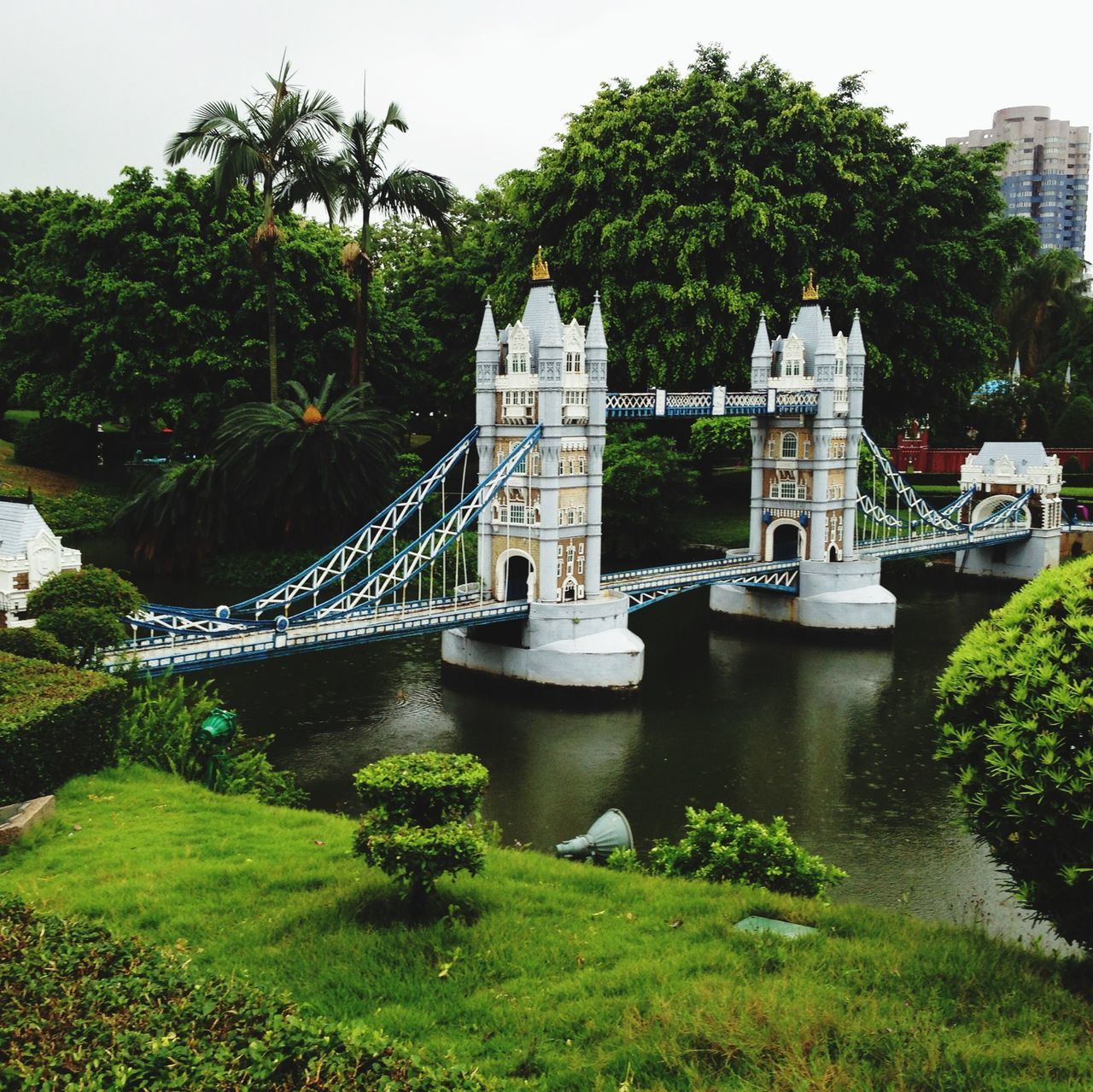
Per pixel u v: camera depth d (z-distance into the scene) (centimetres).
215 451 7338
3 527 3769
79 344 8412
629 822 3731
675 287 8181
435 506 8556
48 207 10300
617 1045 1312
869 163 8681
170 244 8081
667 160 8112
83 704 2530
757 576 6838
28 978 1099
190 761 2838
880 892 3150
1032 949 1694
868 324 8412
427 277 10412
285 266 8138
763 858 2127
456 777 1703
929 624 7456
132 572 7644
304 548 7594
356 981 1493
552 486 5431
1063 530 9256
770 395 6769
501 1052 1313
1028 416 12169
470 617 5200
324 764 4297
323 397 7375
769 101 8419
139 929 1709
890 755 4547
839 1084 1181
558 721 5038
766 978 1503
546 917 1766
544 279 5494
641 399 6028
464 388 9412
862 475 9412
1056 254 13812
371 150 6762
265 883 1908
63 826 2247
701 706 5341
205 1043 994
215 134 6259
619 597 5762
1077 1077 1212
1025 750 1464
